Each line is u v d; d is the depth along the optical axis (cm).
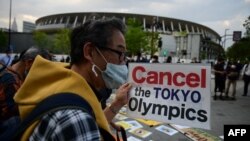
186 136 602
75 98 110
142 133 609
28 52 318
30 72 125
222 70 1214
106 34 132
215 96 1234
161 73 314
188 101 304
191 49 7412
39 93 118
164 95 315
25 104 118
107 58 134
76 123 102
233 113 905
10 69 288
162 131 626
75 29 136
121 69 139
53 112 105
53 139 102
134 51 5422
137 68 324
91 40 130
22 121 115
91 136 102
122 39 136
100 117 118
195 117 301
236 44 4222
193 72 301
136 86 327
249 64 1396
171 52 5294
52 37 7944
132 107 327
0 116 243
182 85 306
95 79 137
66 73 120
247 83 1384
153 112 319
